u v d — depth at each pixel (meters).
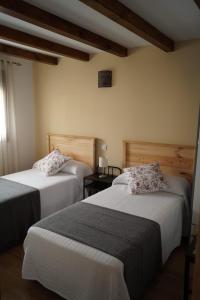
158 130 3.31
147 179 2.88
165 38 2.79
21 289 2.10
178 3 1.98
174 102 3.14
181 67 3.03
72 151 4.19
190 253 1.76
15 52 3.49
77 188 3.65
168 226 2.34
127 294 1.63
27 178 3.53
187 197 2.78
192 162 3.05
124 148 3.57
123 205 2.52
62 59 4.10
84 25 2.51
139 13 2.18
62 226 2.06
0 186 3.12
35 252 2.01
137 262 1.79
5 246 2.68
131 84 3.45
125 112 3.57
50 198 3.20
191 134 3.06
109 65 3.61
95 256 1.68
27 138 4.54
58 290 1.91
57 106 4.31
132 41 3.07
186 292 1.80
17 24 2.57
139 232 1.98
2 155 4.09
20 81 4.29
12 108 4.12
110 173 3.85
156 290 2.08
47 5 2.07
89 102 3.91
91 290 1.68
